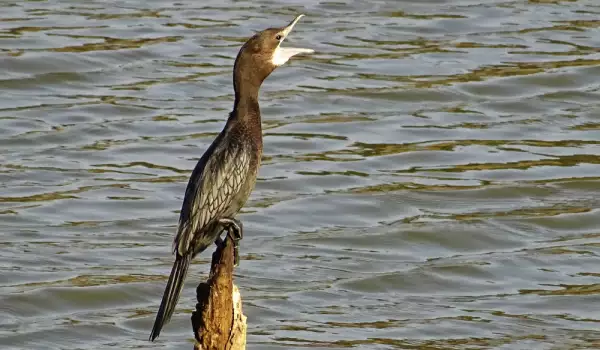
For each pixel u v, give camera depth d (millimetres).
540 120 22359
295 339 15180
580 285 16922
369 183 19859
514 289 16891
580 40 25531
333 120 22031
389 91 23188
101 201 18766
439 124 22109
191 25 25641
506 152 21156
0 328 15422
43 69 23453
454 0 27672
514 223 18750
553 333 15539
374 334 15414
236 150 10539
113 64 23812
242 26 25594
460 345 15180
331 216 18766
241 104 10852
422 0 27578
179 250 10109
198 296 9812
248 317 15688
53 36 24734
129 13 26266
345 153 20859
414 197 19453
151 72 23547
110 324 15625
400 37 25547
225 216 10438
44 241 17547
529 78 23781
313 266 17234
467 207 19312
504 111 22656
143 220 18297
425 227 18484
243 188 10562
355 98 22922
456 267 17375
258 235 18094
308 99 22797
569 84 23656
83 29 25219
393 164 20562
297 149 20938
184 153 20484
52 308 15969
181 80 23219
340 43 25156
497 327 15711
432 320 15875
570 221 18859
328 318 15805
